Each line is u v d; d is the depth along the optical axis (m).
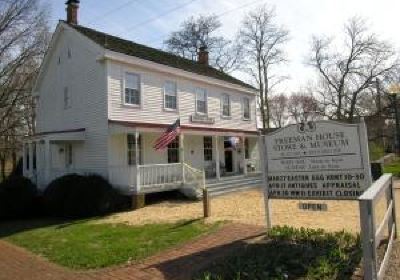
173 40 46.75
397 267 5.93
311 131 8.48
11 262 8.88
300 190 8.62
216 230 9.98
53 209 16.38
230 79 27.86
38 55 32.31
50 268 8.12
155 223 12.05
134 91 19.52
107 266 7.86
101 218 14.35
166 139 17.30
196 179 18.66
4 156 40.59
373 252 4.61
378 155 45.12
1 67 31.73
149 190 16.83
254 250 7.54
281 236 8.37
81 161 19.73
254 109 29.19
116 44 20.70
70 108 20.70
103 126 18.41
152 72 20.48
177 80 22.03
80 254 8.88
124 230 11.30
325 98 45.31
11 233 12.80
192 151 23.00
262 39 42.94
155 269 7.31
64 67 21.38
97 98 18.86
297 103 68.00
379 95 40.59
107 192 15.62
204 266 7.04
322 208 8.32
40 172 20.30
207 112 24.14
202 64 29.59
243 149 25.03
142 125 18.03
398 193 15.98
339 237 7.88
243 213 12.66
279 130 8.91
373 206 4.60
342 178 8.11
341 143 8.13
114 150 18.42
